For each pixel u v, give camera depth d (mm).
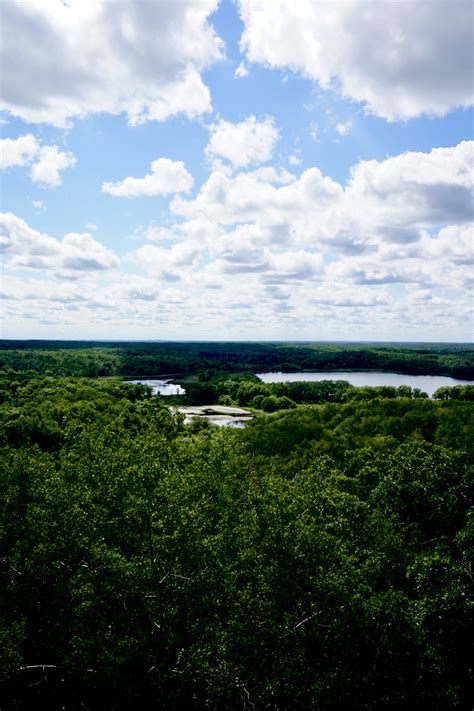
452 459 36062
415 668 20609
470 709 21531
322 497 27172
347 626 20609
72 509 22719
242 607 20281
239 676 19438
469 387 126000
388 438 61219
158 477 23422
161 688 19641
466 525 27984
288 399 147875
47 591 24188
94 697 22219
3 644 19344
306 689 19375
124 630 20766
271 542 21234
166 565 20922
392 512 32625
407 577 26031
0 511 26703
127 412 83250
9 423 57594
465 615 21812
